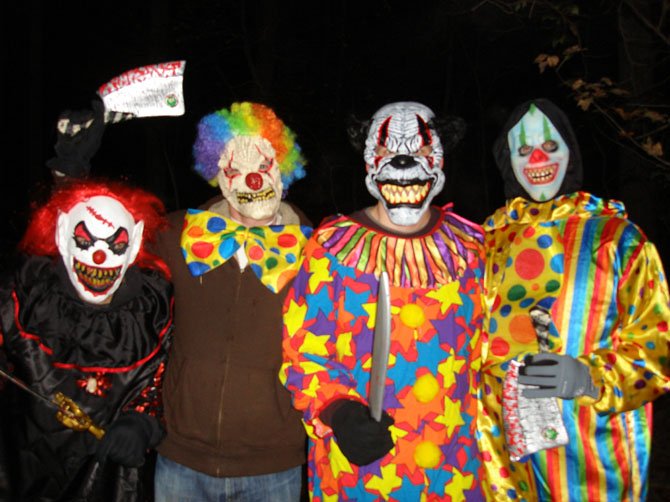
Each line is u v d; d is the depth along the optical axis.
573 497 2.57
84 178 2.75
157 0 9.25
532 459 2.63
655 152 4.44
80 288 2.66
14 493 2.68
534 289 2.65
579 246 2.62
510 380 2.53
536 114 2.77
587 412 2.55
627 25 5.75
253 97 9.55
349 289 2.60
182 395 2.79
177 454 2.80
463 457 2.57
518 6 4.93
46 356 2.66
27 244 2.74
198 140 3.07
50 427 2.66
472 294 2.67
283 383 2.62
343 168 10.94
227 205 3.04
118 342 2.70
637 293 2.51
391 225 2.71
